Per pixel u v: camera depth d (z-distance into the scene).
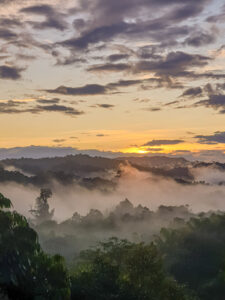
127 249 41.81
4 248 21.00
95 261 36.72
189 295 51.88
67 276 23.30
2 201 22.89
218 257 87.19
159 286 39.03
